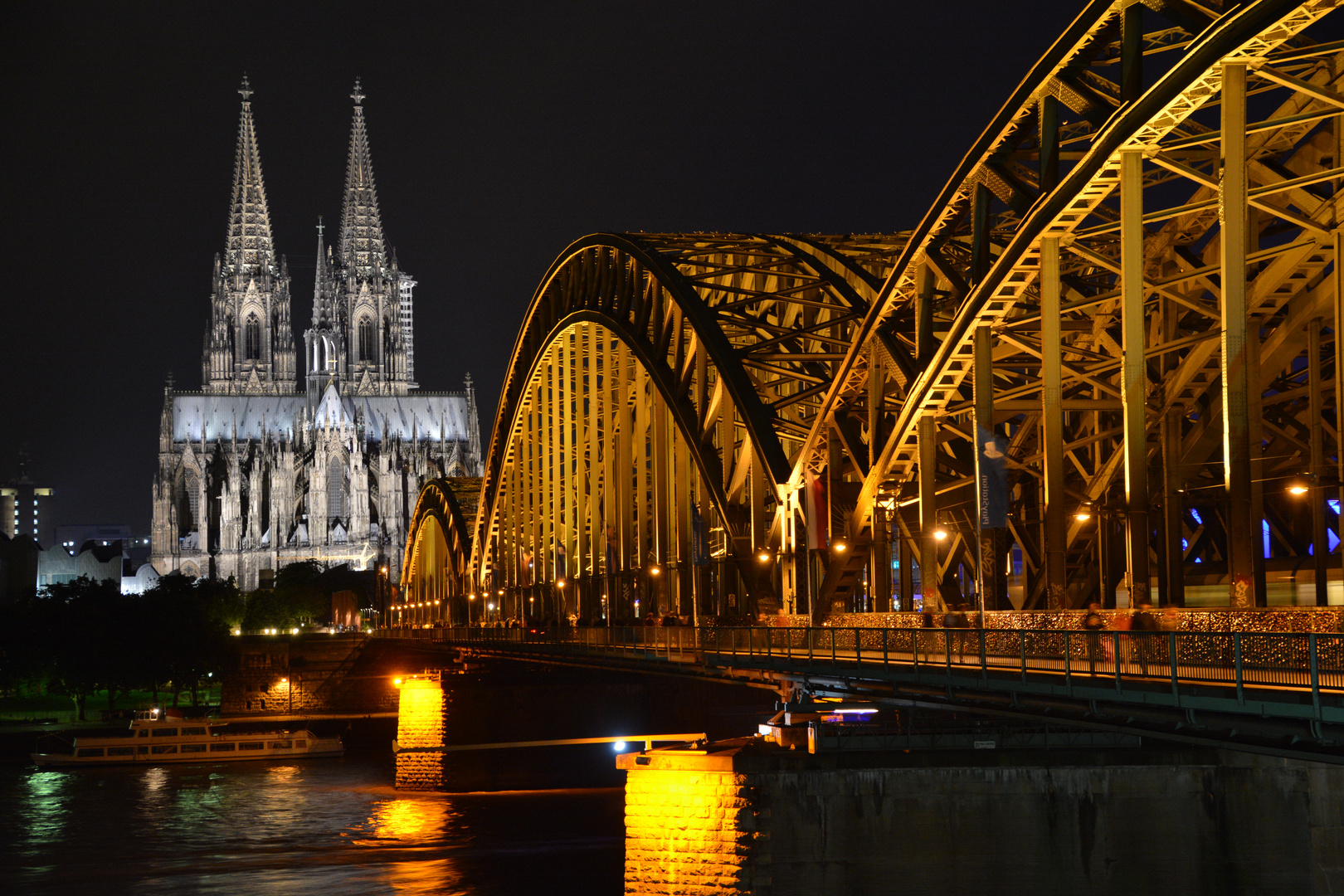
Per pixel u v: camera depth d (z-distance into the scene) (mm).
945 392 48969
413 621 188000
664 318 72312
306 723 175375
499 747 109625
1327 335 50406
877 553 53844
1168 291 45031
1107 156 37969
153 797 112375
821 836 44656
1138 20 37562
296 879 74688
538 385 103938
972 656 35469
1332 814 44250
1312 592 51531
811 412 71250
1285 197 45281
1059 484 40938
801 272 66500
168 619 187000
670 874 45875
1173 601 43625
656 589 76125
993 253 53250
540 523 106625
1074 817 44719
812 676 44531
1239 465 33438
